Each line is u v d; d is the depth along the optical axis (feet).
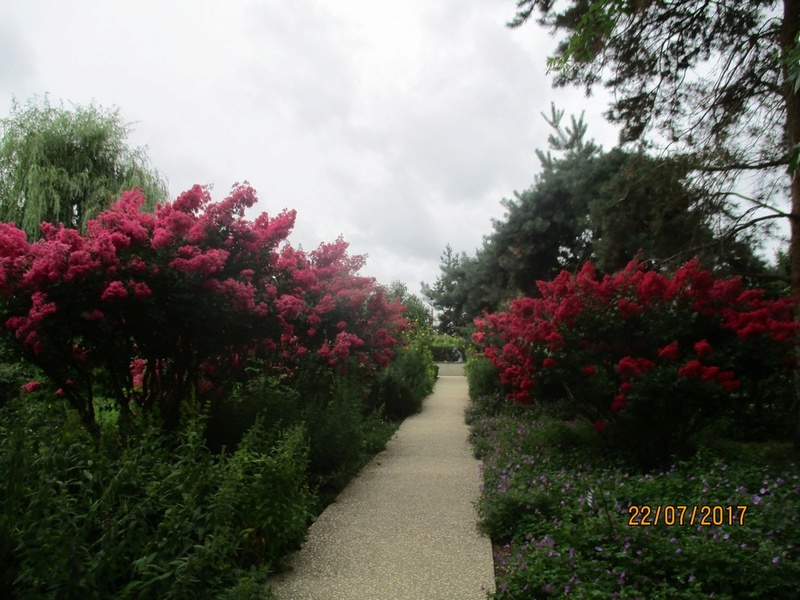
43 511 9.43
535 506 15.61
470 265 78.64
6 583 9.02
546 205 59.11
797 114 23.16
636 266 22.84
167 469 12.04
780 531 12.06
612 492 15.67
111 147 50.16
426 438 32.63
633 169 31.83
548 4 26.71
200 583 10.04
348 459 22.38
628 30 25.05
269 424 19.16
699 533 12.48
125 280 16.29
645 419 21.08
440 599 11.85
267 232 19.40
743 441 26.43
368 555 14.29
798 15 22.49
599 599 10.12
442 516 17.53
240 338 19.43
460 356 107.55
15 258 15.96
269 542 13.05
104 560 9.35
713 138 27.27
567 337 21.43
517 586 11.10
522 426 29.09
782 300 20.49
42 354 16.56
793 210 24.26
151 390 19.19
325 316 24.40
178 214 17.39
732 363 19.24
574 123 59.52
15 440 10.16
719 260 28.02
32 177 44.57
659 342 20.25
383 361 27.86
